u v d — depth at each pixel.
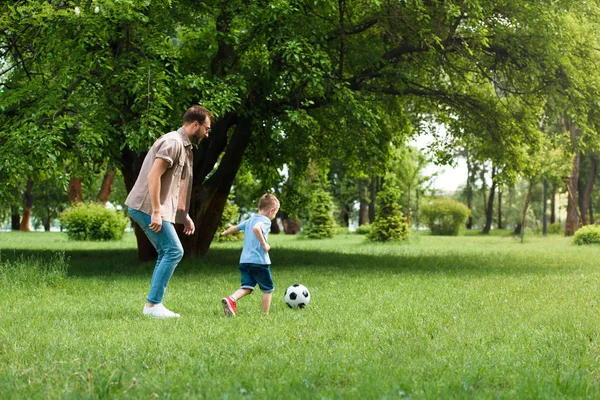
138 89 11.95
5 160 10.97
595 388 3.67
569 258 19.11
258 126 14.67
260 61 13.39
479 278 12.14
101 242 30.94
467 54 15.62
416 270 14.04
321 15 15.39
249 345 4.99
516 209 80.69
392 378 3.82
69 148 12.79
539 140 18.31
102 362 4.36
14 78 13.27
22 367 4.20
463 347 5.04
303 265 15.30
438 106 19.12
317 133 18.69
